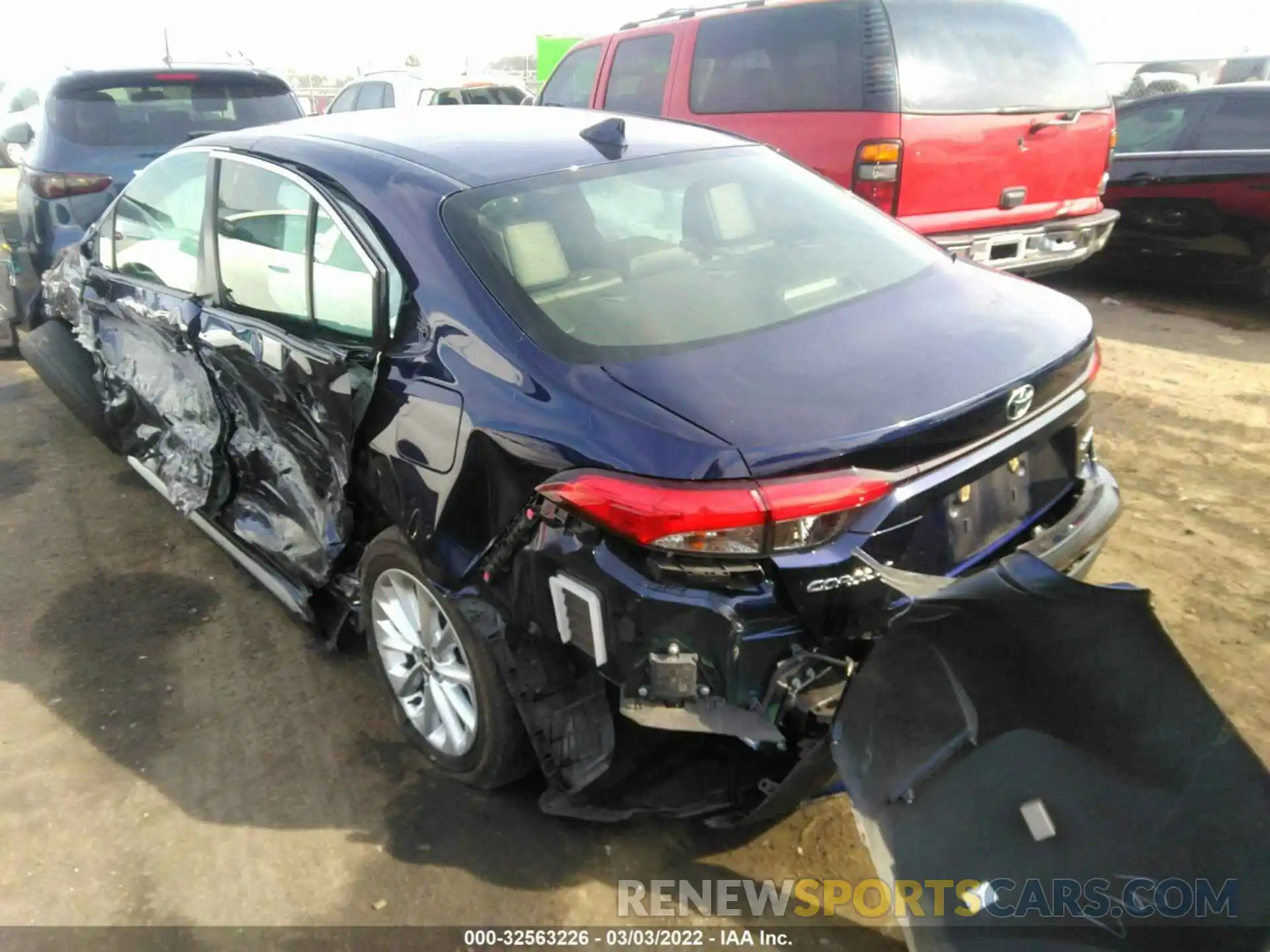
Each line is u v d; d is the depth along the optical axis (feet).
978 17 19.12
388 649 9.42
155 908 7.89
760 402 6.71
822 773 6.61
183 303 11.48
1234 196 22.29
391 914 7.77
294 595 10.51
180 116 22.29
